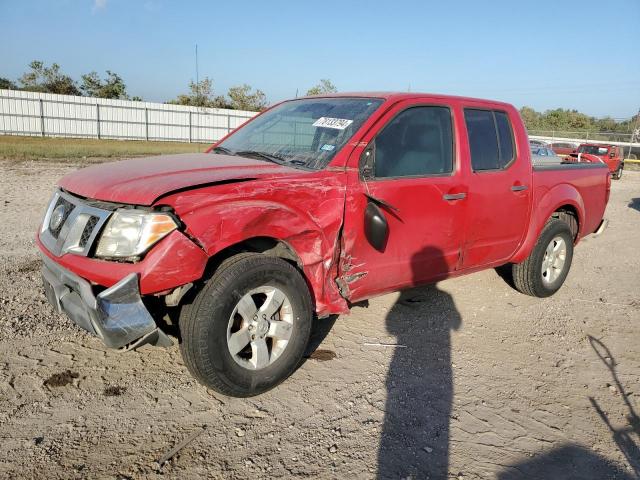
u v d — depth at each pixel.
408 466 2.76
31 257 5.77
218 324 2.96
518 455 2.92
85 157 20.30
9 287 4.75
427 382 3.65
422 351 4.12
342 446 2.88
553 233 5.24
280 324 3.27
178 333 3.14
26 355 3.57
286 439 2.91
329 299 3.51
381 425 3.10
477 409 3.35
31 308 4.31
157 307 3.06
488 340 4.43
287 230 3.20
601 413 3.40
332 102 4.28
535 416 3.32
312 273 3.42
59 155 19.88
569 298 5.68
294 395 3.36
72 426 2.88
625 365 4.10
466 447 2.96
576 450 3.00
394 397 3.42
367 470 2.70
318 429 3.02
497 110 4.75
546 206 5.10
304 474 2.64
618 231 10.16
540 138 40.97
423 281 4.18
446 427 3.13
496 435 3.09
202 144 37.28
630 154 40.16
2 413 2.94
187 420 3.02
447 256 4.26
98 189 3.05
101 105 36.66
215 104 47.59
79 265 2.87
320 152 3.67
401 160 3.88
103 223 2.86
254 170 3.35
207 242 2.87
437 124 4.20
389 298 5.21
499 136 4.70
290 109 4.50
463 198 4.23
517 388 3.65
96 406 3.08
